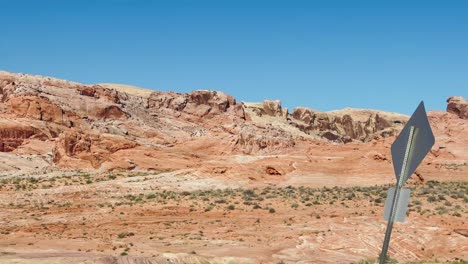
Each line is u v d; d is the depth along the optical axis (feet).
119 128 424.87
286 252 129.49
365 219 163.84
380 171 246.27
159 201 197.88
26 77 467.93
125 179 245.65
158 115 497.46
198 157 319.06
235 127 472.44
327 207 187.11
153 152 302.25
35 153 358.64
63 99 432.25
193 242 139.54
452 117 397.19
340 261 121.08
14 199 209.97
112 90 480.23
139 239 143.74
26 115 390.01
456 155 343.05
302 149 347.15
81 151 296.51
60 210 186.39
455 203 185.98
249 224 164.86
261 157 313.73
